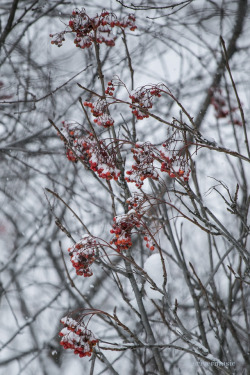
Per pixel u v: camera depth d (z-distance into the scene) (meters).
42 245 8.77
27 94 7.49
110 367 3.57
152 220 4.20
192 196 3.59
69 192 7.49
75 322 3.46
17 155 7.97
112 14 4.01
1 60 7.75
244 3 7.86
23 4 8.59
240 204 5.08
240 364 5.18
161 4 7.79
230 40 8.11
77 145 3.96
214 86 7.31
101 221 8.06
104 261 4.13
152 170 3.58
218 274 6.19
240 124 7.10
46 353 7.60
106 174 3.64
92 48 7.50
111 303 7.70
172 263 6.75
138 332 5.82
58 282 8.57
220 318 4.38
